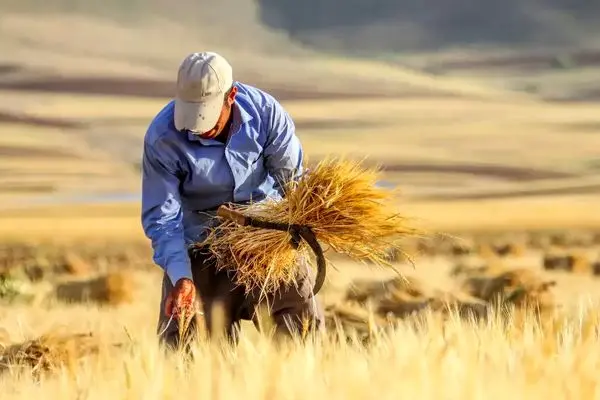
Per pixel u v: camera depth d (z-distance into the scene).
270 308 20.41
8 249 155.50
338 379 14.75
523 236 187.25
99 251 150.38
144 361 16.03
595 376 14.84
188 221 20.45
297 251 19.92
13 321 36.81
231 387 14.66
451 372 14.80
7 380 18.03
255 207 19.91
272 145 19.78
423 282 47.88
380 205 19.84
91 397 15.50
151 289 63.31
